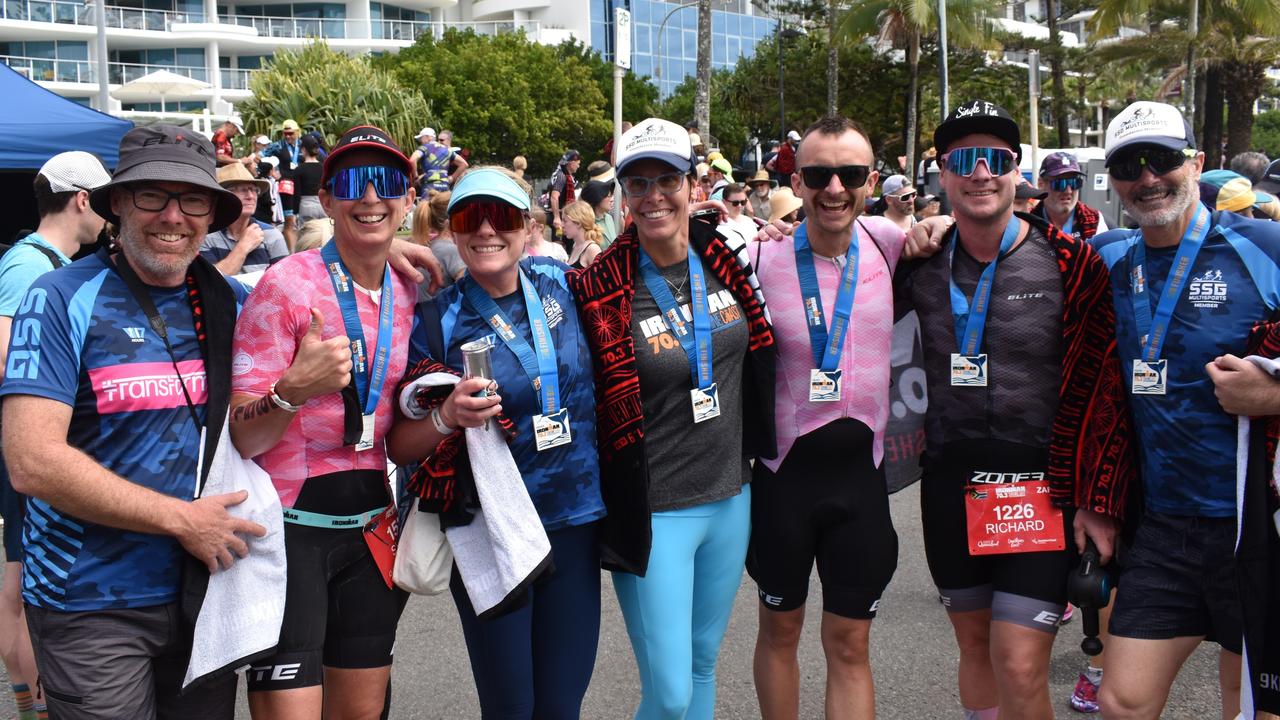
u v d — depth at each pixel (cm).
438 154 1734
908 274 353
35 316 251
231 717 280
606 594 540
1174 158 289
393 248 315
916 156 4344
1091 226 677
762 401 335
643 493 311
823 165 326
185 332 269
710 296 327
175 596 265
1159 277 305
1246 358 279
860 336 342
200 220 264
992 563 338
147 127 264
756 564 351
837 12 3797
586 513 311
